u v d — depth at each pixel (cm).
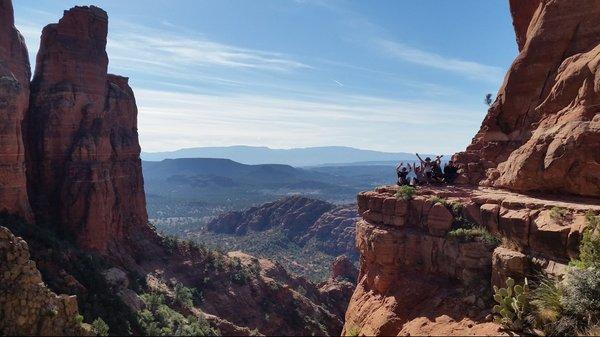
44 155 5272
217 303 6044
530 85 2689
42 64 5447
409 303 2073
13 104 3984
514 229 1850
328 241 18088
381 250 2272
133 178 6725
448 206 2153
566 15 2572
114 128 6391
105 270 4644
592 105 2067
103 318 3541
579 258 1598
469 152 3012
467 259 1955
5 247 1889
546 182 2131
